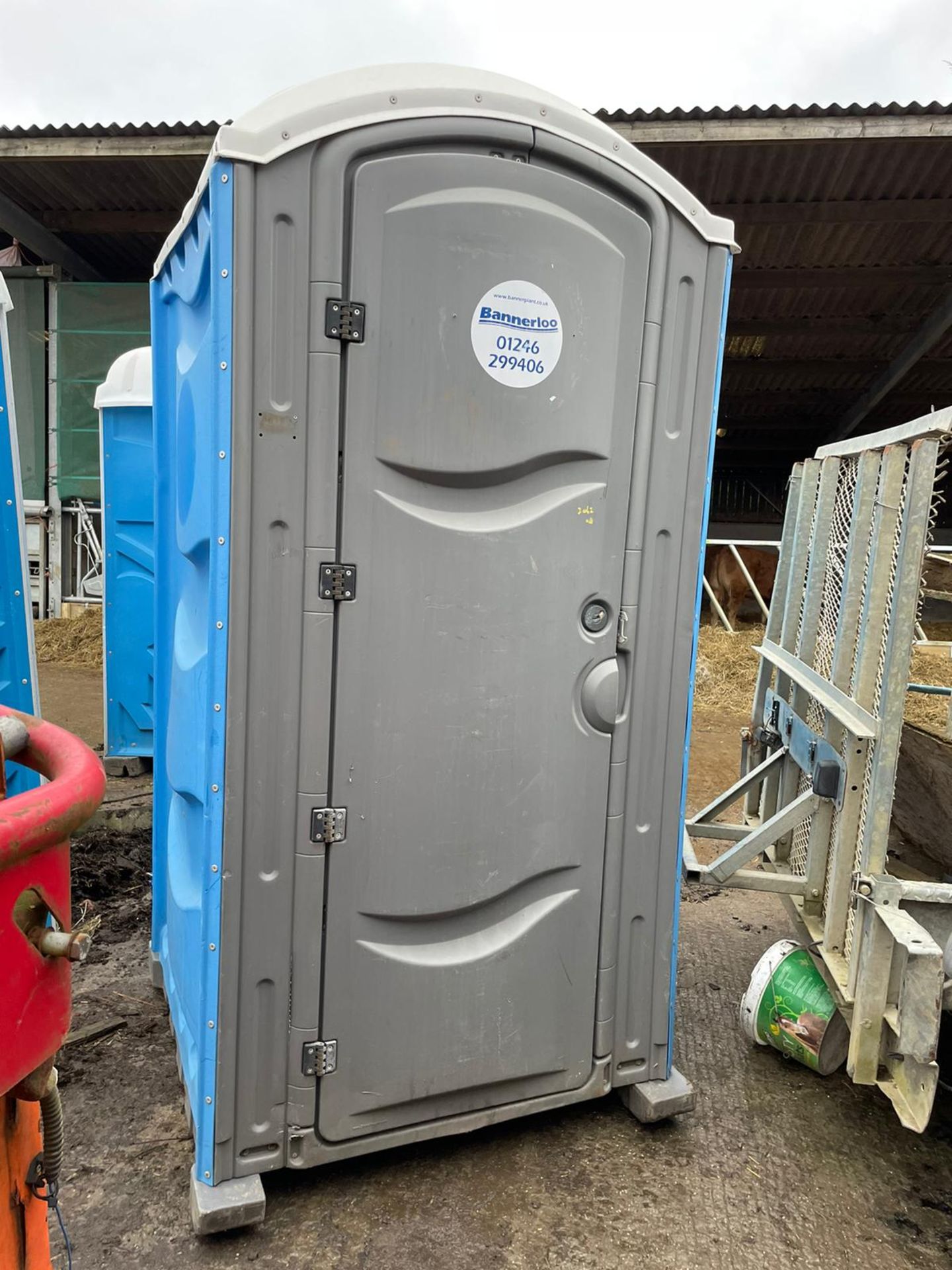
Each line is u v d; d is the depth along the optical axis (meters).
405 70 1.82
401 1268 1.95
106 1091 2.52
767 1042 2.78
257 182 1.74
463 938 2.18
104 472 4.98
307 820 1.97
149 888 3.89
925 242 9.84
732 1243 2.06
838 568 2.91
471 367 1.93
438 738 2.05
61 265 11.23
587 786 2.24
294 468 1.85
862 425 15.91
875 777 2.30
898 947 2.24
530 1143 2.37
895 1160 2.37
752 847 2.71
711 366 2.20
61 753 1.08
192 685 2.13
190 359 2.20
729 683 8.36
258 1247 1.99
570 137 1.93
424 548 1.97
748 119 7.75
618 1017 2.40
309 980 2.02
